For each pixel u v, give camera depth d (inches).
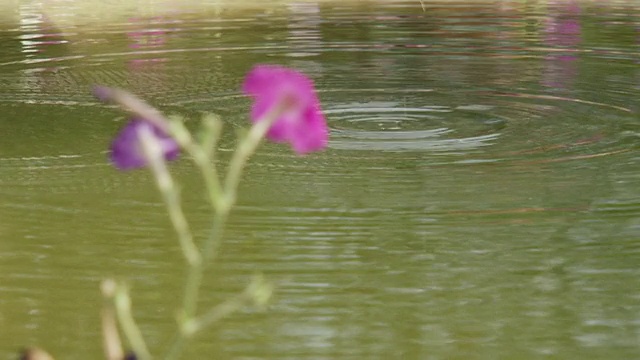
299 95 112.0
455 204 270.8
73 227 251.4
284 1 645.9
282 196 274.8
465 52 494.0
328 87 422.6
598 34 533.3
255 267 228.1
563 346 194.2
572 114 376.2
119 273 224.7
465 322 204.1
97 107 381.7
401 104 393.4
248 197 273.3
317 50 499.5
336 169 301.9
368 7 622.5
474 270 228.8
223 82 428.5
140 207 265.3
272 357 188.7
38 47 501.7
